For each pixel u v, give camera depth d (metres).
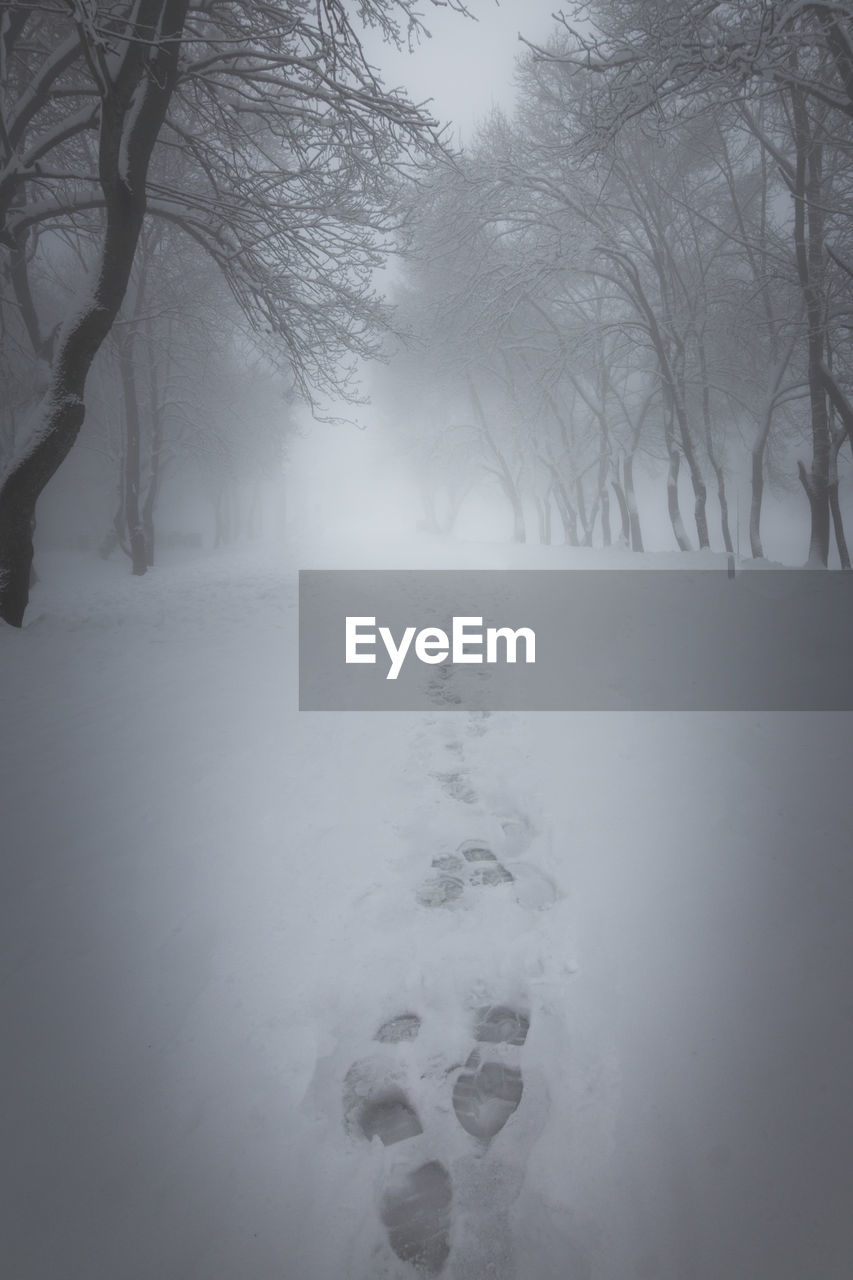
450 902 3.27
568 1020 2.54
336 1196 1.96
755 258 15.75
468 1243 1.82
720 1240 1.78
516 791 4.34
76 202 8.51
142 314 16.98
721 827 3.72
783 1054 2.29
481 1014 2.62
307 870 3.51
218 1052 2.44
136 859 3.60
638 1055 2.35
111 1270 1.76
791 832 3.60
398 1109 2.25
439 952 2.93
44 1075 2.33
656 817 3.88
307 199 10.31
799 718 5.19
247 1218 1.90
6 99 10.49
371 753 4.96
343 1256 1.80
